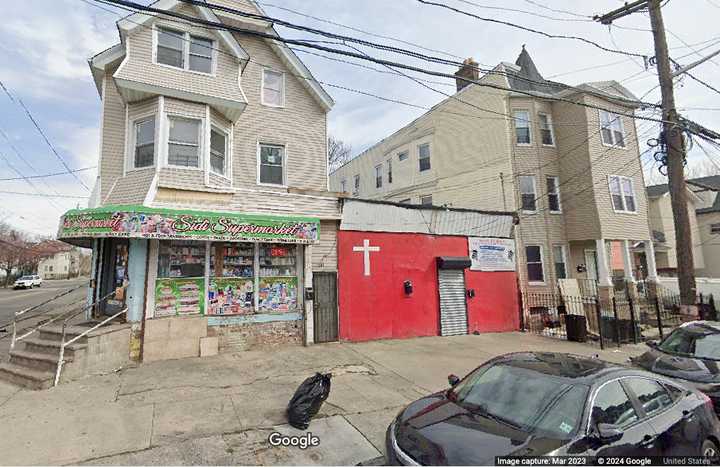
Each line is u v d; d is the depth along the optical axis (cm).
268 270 1062
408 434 382
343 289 1165
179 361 874
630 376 420
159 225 846
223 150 1223
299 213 1120
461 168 1948
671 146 1028
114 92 1165
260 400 657
